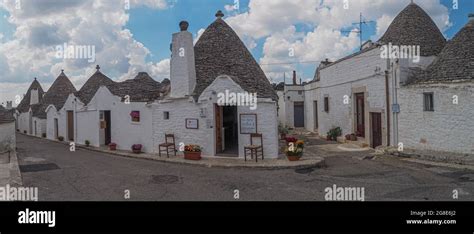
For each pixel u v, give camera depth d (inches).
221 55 625.6
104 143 808.3
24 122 1535.4
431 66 573.9
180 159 547.5
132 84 747.4
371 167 473.7
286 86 1278.3
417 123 558.6
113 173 453.4
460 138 496.7
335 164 509.0
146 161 564.1
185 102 592.1
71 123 986.1
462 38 554.9
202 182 393.7
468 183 362.9
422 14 679.7
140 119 668.7
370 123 669.3
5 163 546.0
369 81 665.0
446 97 513.0
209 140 569.3
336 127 823.1
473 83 478.9
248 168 477.1
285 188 361.7
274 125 538.0
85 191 354.0
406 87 575.8
